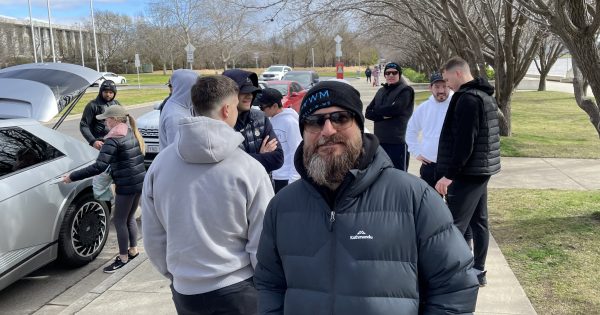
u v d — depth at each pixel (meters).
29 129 4.74
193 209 2.34
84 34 83.25
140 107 24.17
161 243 2.54
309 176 1.82
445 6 9.47
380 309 1.65
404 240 1.69
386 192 1.74
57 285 4.73
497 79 11.55
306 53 70.38
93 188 4.77
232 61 58.12
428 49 24.23
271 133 3.90
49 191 4.60
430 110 4.93
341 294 1.69
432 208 1.71
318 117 1.77
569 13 4.64
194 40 49.88
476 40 9.22
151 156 9.40
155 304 3.97
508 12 10.59
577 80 5.78
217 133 2.32
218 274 2.38
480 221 3.95
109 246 5.71
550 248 4.66
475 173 3.54
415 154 5.14
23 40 70.62
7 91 5.12
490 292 3.87
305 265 1.77
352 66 85.56
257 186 2.42
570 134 12.53
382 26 15.06
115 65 79.44
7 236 4.11
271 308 1.92
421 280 1.73
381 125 6.19
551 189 7.13
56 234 4.67
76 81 5.52
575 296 3.73
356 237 1.70
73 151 5.13
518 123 14.87
